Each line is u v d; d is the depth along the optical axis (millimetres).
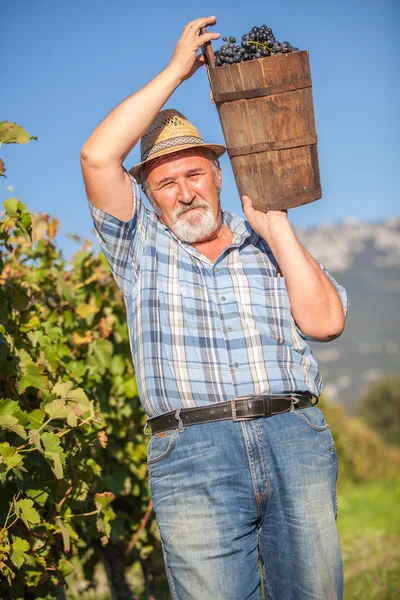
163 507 2580
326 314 2654
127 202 2703
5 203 2859
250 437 2537
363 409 54938
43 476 2969
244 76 2596
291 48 2674
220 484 2516
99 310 4367
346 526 8672
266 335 2645
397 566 6215
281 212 2713
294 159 2668
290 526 2553
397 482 13203
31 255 4125
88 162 2621
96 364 4121
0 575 2879
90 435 3230
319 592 2545
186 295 2664
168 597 4816
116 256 2779
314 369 2719
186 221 2721
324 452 2633
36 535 2902
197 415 2553
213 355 2598
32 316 3469
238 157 2699
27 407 3023
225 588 2494
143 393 2631
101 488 3932
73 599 4758
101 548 4422
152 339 2633
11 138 2744
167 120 2785
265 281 2727
